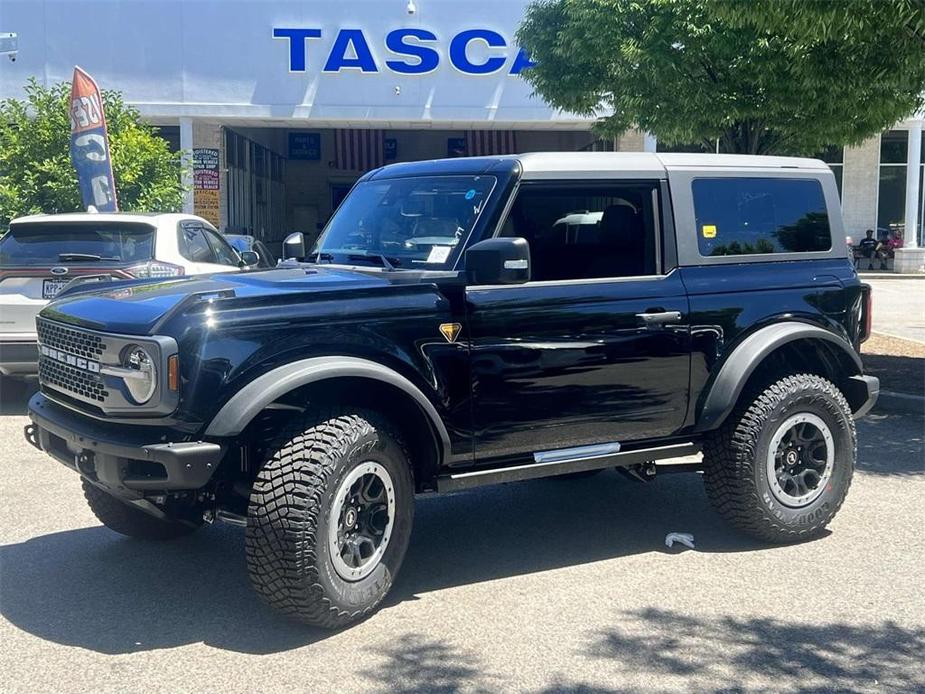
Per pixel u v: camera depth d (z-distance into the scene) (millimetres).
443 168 5391
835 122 11969
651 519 6199
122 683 3930
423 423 4719
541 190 5102
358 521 4523
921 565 5324
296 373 4238
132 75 23266
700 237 5504
